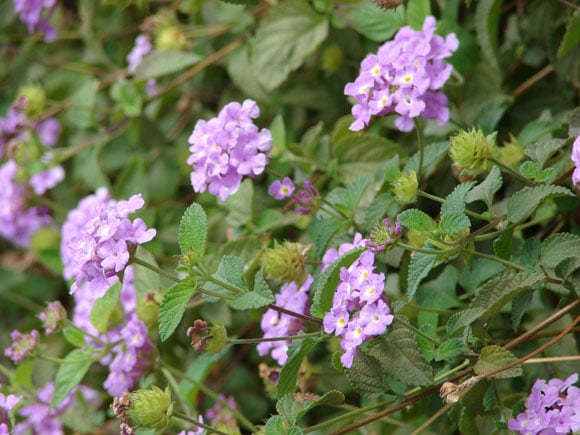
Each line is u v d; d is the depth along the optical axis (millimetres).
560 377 628
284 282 656
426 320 657
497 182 609
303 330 640
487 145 610
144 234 602
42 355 697
